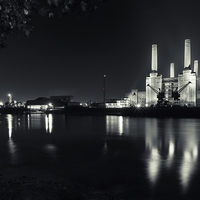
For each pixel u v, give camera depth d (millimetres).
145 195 4949
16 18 2922
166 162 8242
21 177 6309
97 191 5145
